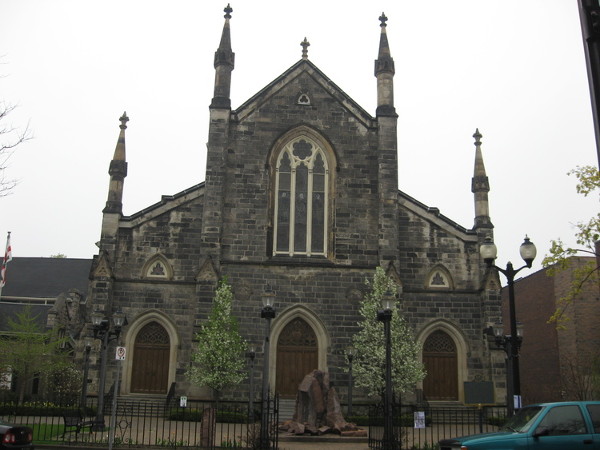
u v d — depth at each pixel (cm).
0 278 4906
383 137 3988
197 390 3531
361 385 3547
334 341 3709
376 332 3534
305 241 3919
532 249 2189
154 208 3878
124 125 4050
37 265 7381
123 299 3731
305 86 4112
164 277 3791
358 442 2672
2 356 4606
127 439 2527
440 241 3934
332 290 3778
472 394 2266
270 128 4028
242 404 3572
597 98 456
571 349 4428
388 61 4134
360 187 3975
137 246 3819
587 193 3005
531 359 5159
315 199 3991
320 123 4059
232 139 3988
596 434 1540
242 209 3878
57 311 5834
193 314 3741
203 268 3669
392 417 2273
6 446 1680
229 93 4038
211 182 3831
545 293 4931
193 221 3881
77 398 4000
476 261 3916
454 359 3806
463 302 3850
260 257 3806
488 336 3709
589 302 4416
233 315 3694
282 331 3753
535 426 1544
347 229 3894
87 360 3497
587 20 466
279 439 2681
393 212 3859
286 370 3688
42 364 4681
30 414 3591
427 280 3875
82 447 2305
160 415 3541
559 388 4334
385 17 4266
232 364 3422
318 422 2828
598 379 3559
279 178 4000
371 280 3812
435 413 3625
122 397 3591
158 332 3747
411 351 3544
